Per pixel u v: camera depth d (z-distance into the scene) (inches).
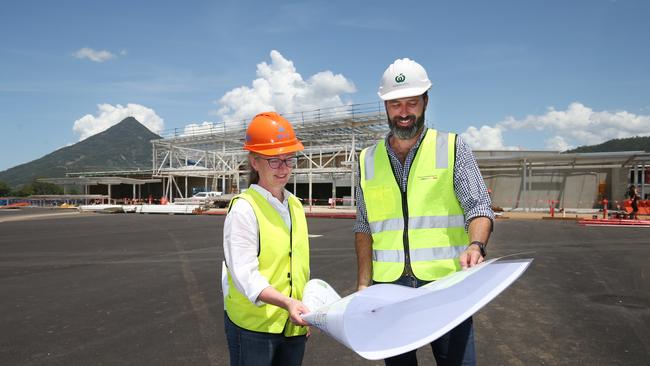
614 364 146.6
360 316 64.7
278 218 85.4
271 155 83.4
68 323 198.7
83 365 150.9
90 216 1096.2
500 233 553.0
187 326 192.1
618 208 906.7
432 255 91.2
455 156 92.6
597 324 187.5
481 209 87.0
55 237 575.5
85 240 534.3
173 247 457.1
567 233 553.0
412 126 92.4
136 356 158.4
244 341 84.0
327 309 69.0
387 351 60.6
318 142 1293.1
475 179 90.5
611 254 377.7
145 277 301.1
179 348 165.8
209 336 178.9
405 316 66.1
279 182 87.0
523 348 161.6
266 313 82.8
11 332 186.9
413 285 91.9
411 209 93.0
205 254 403.9
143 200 1771.7
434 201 92.7
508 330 181.5
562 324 187.9
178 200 1328.7
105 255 406.3
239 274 78.0
